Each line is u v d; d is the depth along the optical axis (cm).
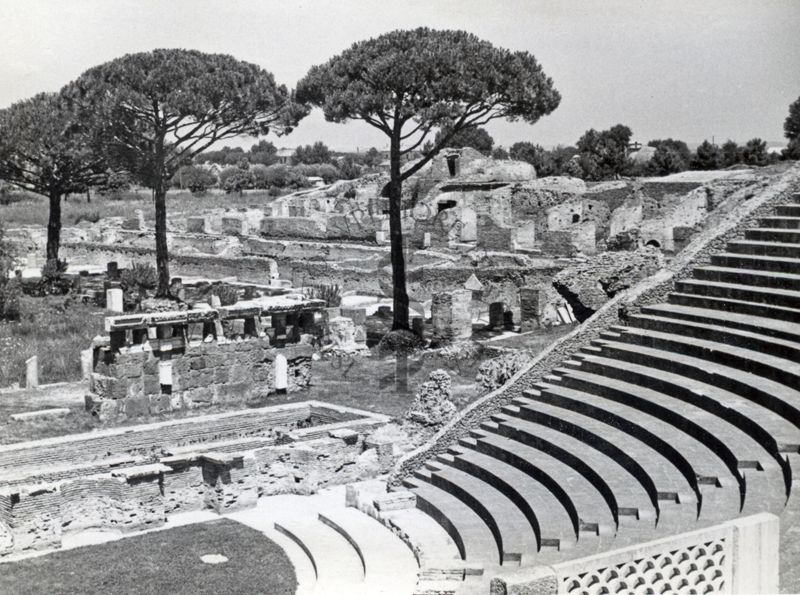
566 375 2944
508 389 3027
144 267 6938
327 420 3847
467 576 2170
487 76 5281
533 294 5416
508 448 2750
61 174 7738
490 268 6172
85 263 9131
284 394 4159
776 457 2075
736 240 3136
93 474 3006
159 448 3509
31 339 5278
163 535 2798
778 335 2617
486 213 8312
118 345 3784
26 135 7344
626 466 2402
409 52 5244
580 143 10831
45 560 2611
